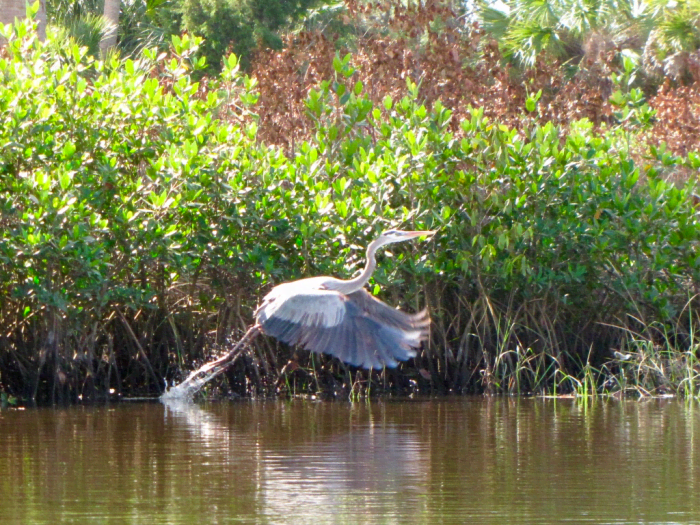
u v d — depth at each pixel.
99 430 16.64
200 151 22.47
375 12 30.11
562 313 24.52
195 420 18.06
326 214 22.36
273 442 15.15
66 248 20.25
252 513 10.22
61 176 20.59
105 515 10.18
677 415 18.61
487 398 22.22
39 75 22.31
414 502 10.72
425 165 22.66
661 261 23.17
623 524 9.78
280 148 24.31
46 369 21.83
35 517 10.09
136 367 23.28
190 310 23.36
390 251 23.28
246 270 22.52
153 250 21.64
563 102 28.97
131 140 22.78
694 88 32.16
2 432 16.42
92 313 22.25
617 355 23.36
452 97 27.95
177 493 11.27
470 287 24.06
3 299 22.02
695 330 24.36
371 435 15.92
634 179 23.42
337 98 25.72
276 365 23.25
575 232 23.16
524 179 23.30
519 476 12.30
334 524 9.76
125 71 24.36
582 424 17.28
